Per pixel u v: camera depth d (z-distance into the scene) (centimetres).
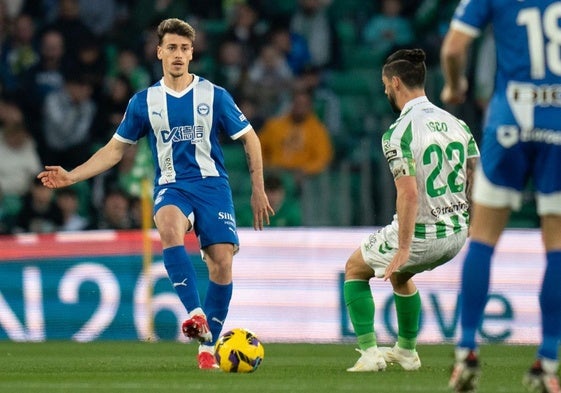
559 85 1767
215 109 2580
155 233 3947
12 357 3070
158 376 2359
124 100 5253
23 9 5772
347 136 5391
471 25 1802
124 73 5253
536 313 3822
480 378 2294
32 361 2912
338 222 4919
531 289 3828
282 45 5478
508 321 3812
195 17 5659
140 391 2027
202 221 2558
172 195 2548
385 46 5628
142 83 5272
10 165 5050
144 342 3753
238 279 3906
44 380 2306
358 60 5622
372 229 3922
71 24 5444
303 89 5125
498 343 3756
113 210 4641
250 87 5372
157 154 2584
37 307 3938
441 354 3170
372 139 5216
